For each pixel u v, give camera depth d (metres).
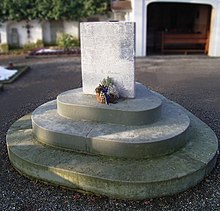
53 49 15.02
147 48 15.91
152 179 3.11
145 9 12.76
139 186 3.09
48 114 4.41
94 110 4.00
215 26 13.20
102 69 4.40
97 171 3.27
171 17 16.97
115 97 4.21
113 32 4.16
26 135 4.25
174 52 14.73
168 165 3.38
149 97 4.44
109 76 4.38
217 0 12.80
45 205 3.13
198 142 3.96
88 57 4.44
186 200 3.15
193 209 3.02
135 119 3.87
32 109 6.27
